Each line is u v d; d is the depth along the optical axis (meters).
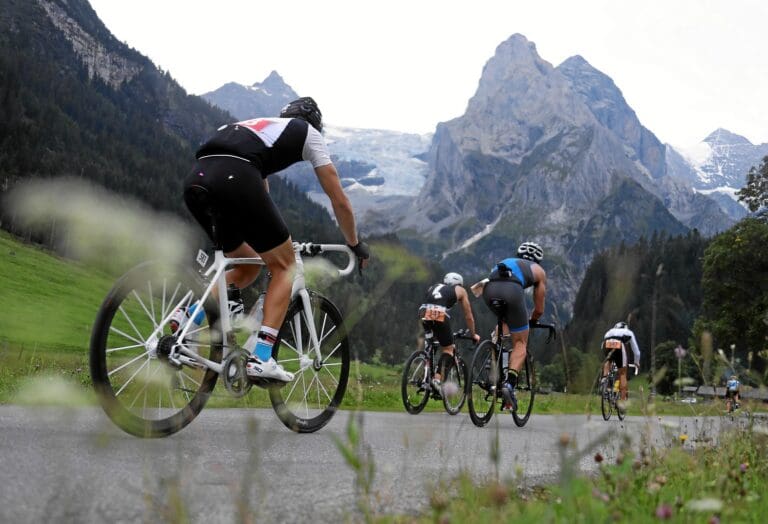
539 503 2.35
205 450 3.25
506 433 6.38
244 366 3.95
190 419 3.72
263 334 4.07
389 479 2.92
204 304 3.77
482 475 3.13
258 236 4.00
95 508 1.94
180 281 3.62
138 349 3.42
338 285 4.25
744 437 3.65
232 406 5.83
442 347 8.78
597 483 2.68
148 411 3.47
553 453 4.45
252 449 1.74
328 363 4.69
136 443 3.24
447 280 8.85
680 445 3.24
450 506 2.10
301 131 4.16
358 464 1.33
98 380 3.22
